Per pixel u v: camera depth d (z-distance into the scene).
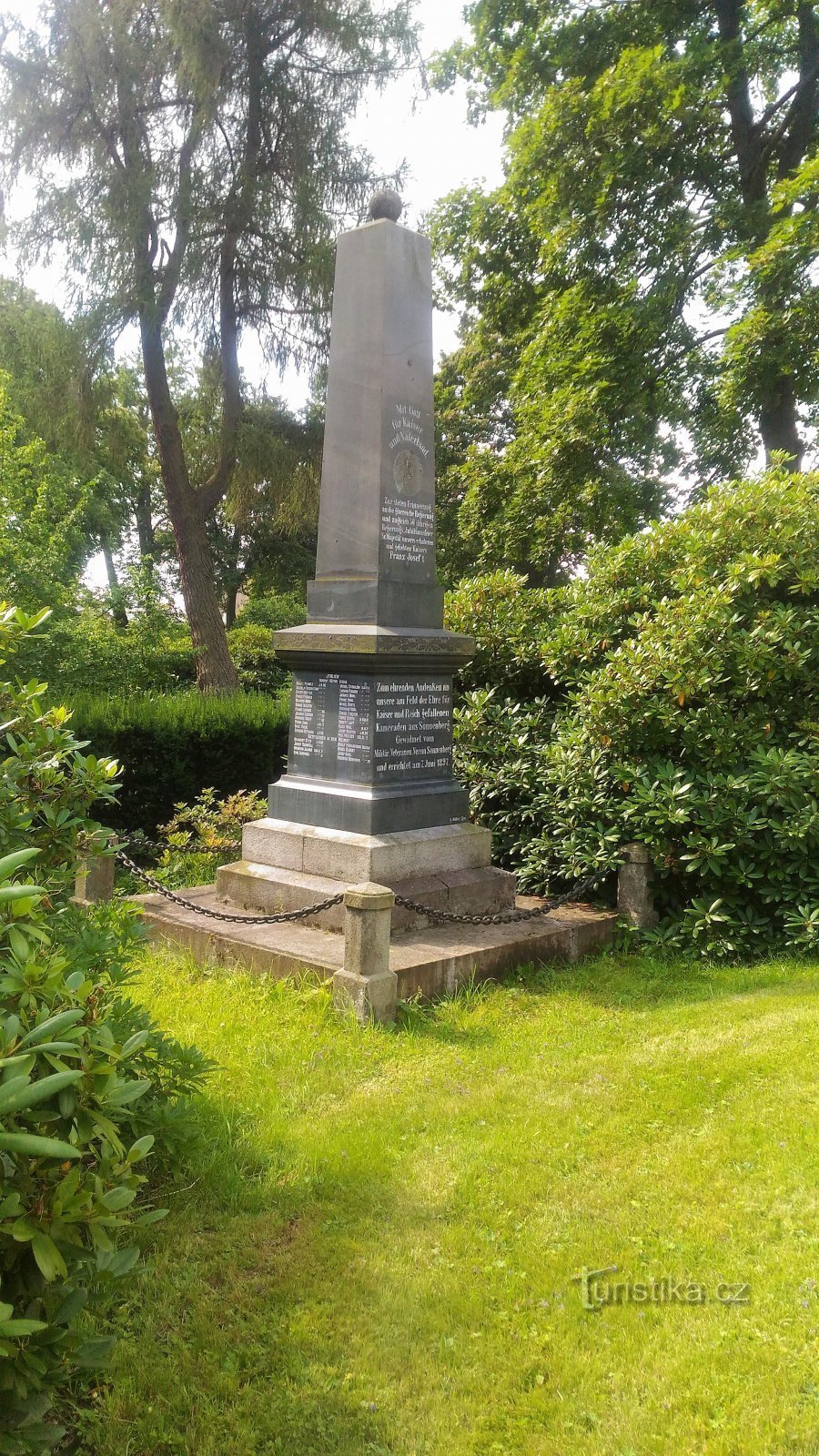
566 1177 4.02
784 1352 2.99
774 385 17.47
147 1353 3.01
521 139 18.88
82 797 4.16
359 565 7.48
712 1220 3.68
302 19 17.09
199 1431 2.73
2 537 14.61
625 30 18.77
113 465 19.56
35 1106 2.45
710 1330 3.10
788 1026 5.63
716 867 7.55
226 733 12.20
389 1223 3.70
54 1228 2.24
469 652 7.82
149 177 16.06
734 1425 2.71
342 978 5.77
